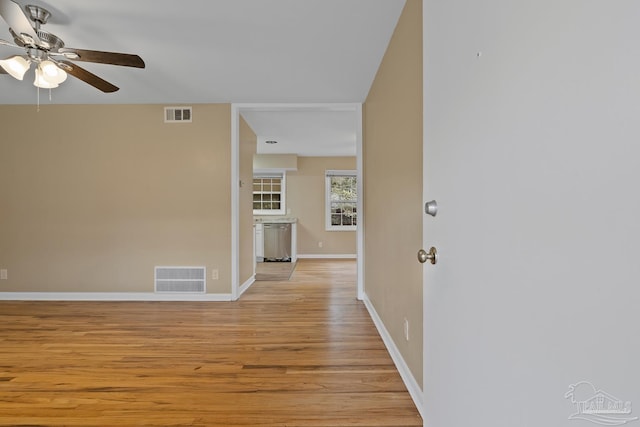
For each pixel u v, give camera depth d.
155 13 2.08
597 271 0.47
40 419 1.64
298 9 2.04
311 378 2.02
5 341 2.61
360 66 2.83
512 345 0.66
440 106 1.03
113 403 1.77
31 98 3.65
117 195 3.86
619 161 0.44
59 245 3.85
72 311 3.41
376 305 2.95
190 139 3.86
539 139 0.58
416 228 1.75
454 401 0.92
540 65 0.58
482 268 0.78
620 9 0.44
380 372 2.10
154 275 3.86
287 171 7.48
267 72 2.96
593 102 0.48
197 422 1.61
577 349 0.50
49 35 1.92
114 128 3.85
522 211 0.63
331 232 7.50
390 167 2.38
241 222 4.23
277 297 3.97
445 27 0.99
